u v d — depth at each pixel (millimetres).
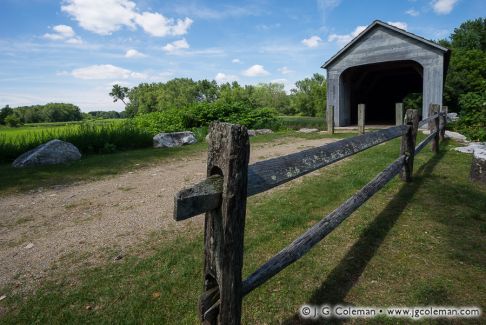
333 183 5277
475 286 2564
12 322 2270
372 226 3660
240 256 1658
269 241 3352
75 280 2777
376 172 5859
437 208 4133
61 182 6105
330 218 2730
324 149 2473
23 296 2576
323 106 61844
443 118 9422
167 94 79562
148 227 3852
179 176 6418
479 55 32812
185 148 10430
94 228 3875
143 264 2971
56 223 4066
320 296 2492
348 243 3295
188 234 3617
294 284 2637
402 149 5180
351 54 16234
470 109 10734
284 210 4160
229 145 1513
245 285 1821
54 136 10195
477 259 2941
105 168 7312
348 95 18281
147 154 9258
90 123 13289
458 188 4898
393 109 27516
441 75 13797
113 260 3094
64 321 2270
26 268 3002
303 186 5184
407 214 3971
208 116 14805
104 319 2271
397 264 2893
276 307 2375
